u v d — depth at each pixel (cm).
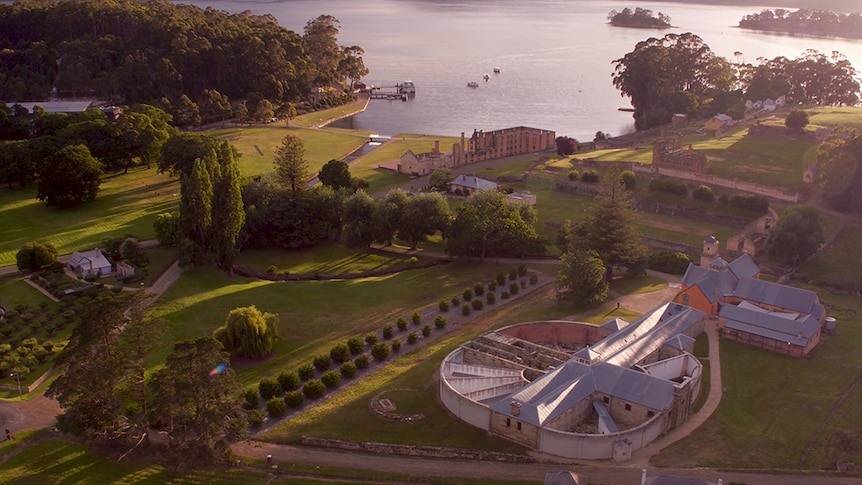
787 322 13062
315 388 11450
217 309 14875
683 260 16875
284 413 11006
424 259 18562
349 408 11100
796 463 9688
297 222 19212
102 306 9631
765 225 18812
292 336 13725
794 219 16888
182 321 14212
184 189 17300
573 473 8969
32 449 9781
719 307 14300
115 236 19112
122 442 9925
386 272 17800
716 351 12888
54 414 10812
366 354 12950
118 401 9644
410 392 11531
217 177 17412
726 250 17750
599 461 9706
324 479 9362
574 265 14638
